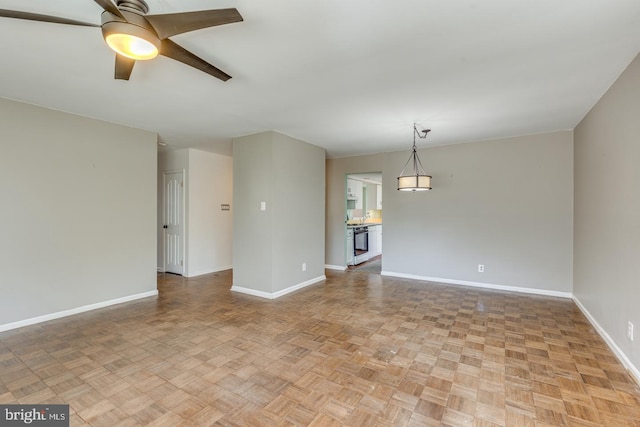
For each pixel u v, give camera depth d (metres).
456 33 1.90
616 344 2.56
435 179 5.18
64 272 3.44
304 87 2.74
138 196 4.14
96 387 2.09
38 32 1.90
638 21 1.77
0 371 2.29
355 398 1.98
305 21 1.78
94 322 3.28
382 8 1.66
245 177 4.46
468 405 1.91
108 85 2.71
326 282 5.16
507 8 1.66
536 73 2.45
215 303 3.98
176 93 2.89
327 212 6.50
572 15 1.72
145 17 1.48
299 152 4.71
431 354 2.58
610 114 2.71
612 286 2.66
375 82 2.63
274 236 4.22
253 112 3.44
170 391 2.05
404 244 5.50
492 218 4.73
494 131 4.23
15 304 3.09
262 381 2.17
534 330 3.09
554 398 1.98
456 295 4.36
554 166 4.29
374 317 3.46
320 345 2.75
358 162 6.05
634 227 2.25
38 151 3.24
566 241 4.23
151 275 4.31
